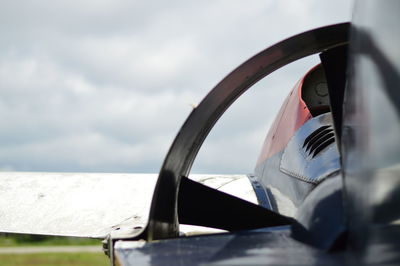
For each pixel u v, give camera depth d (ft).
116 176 24.84
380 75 9.22
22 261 117.39
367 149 9.06
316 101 20.13
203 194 14.57
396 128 8.83
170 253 11.22
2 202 22.63
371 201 8.73
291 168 18.02
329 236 10.38
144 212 21.56
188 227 19.30
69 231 20.72
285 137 19.39
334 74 14.60
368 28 9.72
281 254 10.09
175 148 13.46
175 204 14.08
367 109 9.27
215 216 14.58
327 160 16.28
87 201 22.62
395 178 8.77
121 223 20.85
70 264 112.27
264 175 21.04
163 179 13.43
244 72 14.37
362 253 8.95
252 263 9.64
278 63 14.75
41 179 24.48
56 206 22.27
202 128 14.29
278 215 14.28
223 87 14.16
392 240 8.63
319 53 14.71
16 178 24.56
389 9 9.48
